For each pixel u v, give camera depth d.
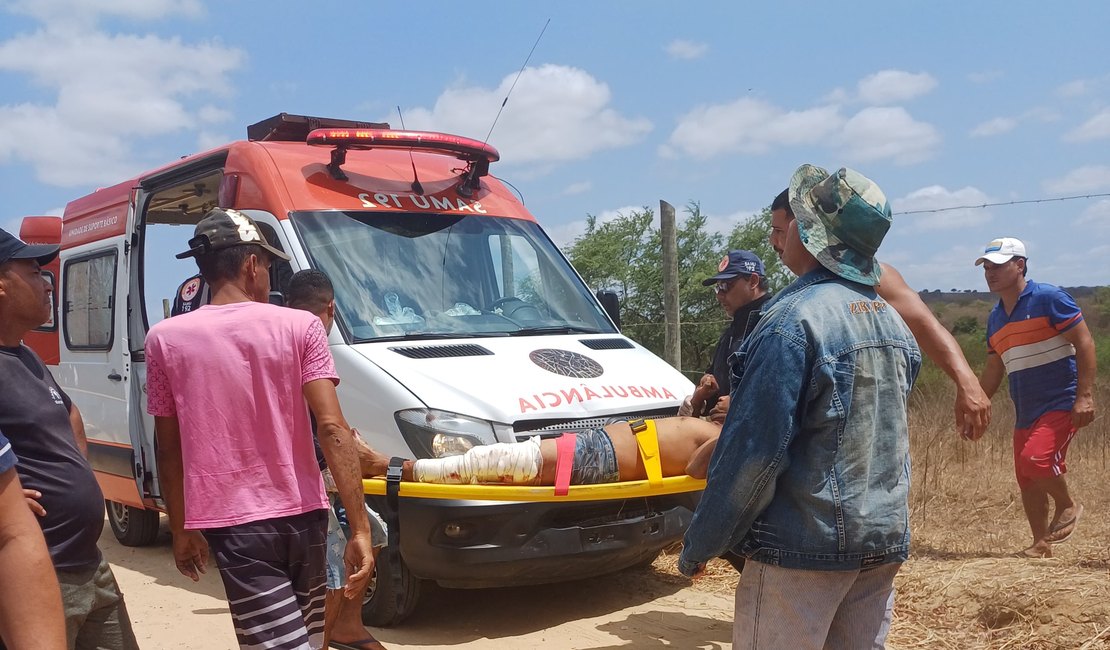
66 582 3.14
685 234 15.22
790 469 2.96
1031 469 6.47
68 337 8.63
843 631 3.17
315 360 3.44
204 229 3.57
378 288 6.14
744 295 5.53
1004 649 4.77
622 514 5.38
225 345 3.36
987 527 7.44
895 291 4.05
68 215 8.88
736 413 2.92
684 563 3.07
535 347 6.05
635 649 5.22
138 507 7.63
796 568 2.94
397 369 5.54
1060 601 4.93
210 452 3.32
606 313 7.03
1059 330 6.37
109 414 7.79
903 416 3.04
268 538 3.30
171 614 6.04
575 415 5.46
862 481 2.92
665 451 5.11
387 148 6.63
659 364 6.38
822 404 2.88
